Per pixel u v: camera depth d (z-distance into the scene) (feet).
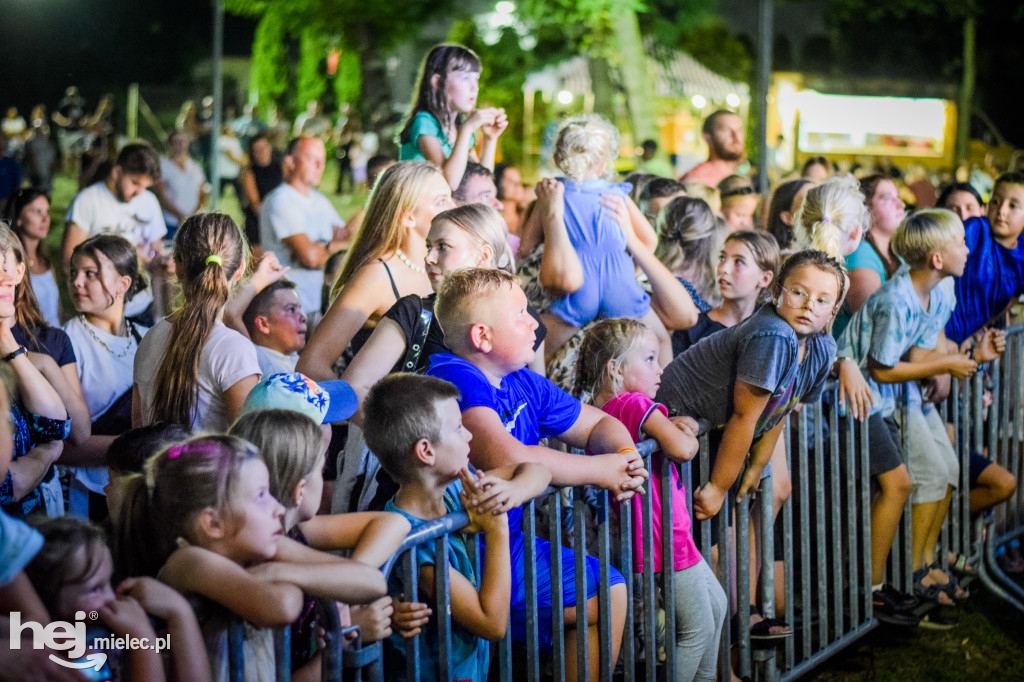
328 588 7.06
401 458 8.46
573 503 9.97
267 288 13.98
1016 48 69.72
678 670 11.37
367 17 46.37
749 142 55.42
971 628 16.11
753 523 13.28
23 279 11.75
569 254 15.07
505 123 17.74
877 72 64.18
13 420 10.04
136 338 13.89
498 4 48.93
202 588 6.74
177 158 33.09
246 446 7.18
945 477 15.92
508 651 9.00
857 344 15.23
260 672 7.07
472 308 9.59
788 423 13.51
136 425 11.96
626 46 47.78
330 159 58.90
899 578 15.76
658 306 15.84
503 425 9.57
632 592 10.60
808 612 13.46
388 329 10.81
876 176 18.30
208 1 70.74
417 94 17.90
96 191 23.27
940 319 15.88
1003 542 19.27
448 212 11.71
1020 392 19.38
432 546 8.50
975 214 22.35
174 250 11.56
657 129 48.85
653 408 10.84
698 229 17.79
